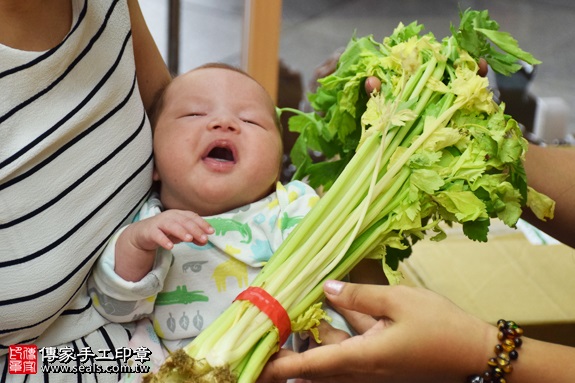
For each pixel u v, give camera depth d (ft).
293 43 10.34
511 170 2.90
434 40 3.16
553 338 3.92
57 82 2.53
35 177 2.50
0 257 2.46
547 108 6.83
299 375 2.60
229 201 3.20
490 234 4.65
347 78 3.20
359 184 2.76
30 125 2.47
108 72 2.73
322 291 2.72
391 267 3.20
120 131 2.83
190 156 3.12
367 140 2.82
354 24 11.01
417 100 2.88
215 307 3.10
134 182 2.96
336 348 2.58
